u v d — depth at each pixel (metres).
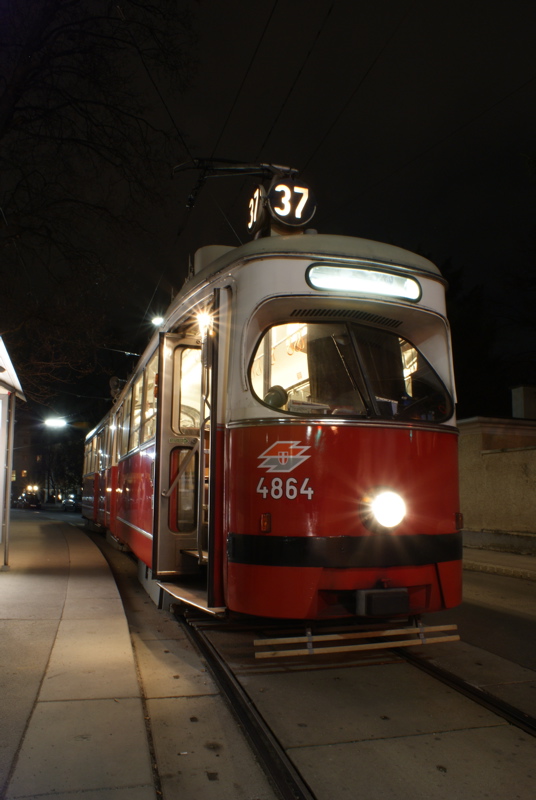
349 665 5.63
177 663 5.68
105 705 4.23
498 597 9.28
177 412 7.20
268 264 5.33
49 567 10.10
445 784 3.50
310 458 4.95
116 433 13.87
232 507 5.18
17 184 14.06
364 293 5.40
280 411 5.09
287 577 4.81
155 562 6.93
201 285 6.07
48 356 17.56
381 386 5.47
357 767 3.68
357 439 5.02
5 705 4.17
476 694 4.84
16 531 17.14
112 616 6.59
